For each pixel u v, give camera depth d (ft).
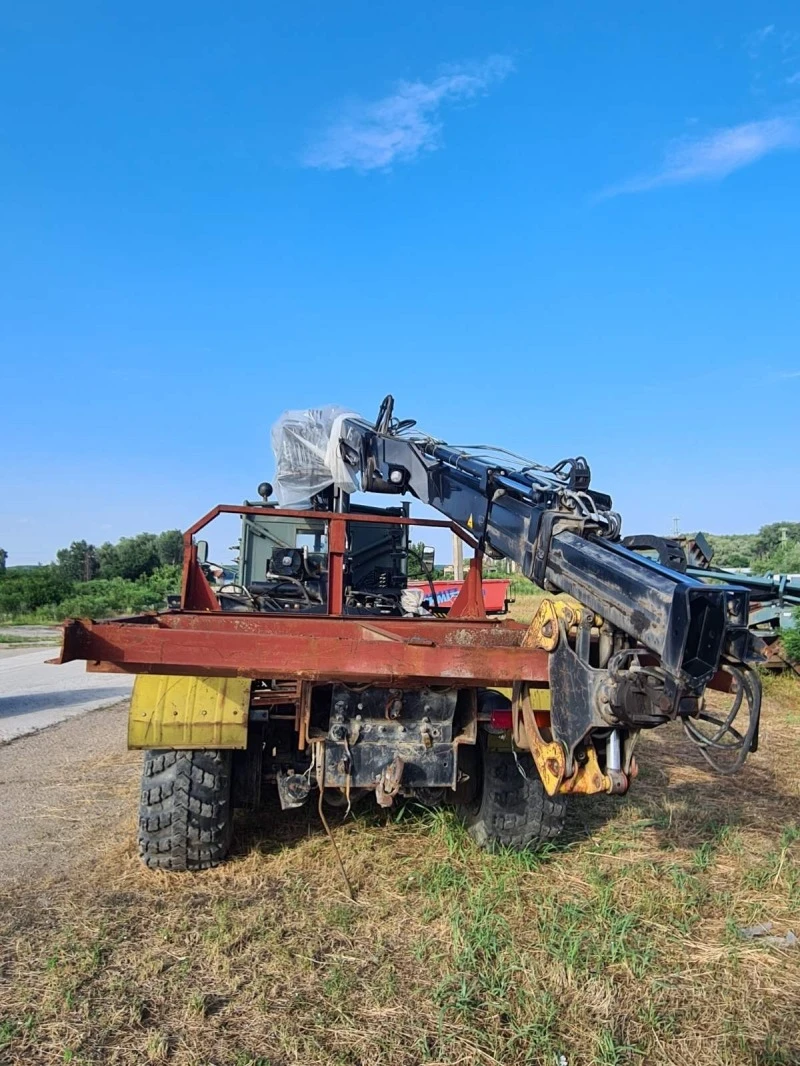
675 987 9.34
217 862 12.94
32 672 43.78
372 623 14.73
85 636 9.52
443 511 13.98
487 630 14.62
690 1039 8.36
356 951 10.11
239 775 13.33
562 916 10.97
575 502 10.44
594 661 9.91
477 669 10.33
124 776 19.13
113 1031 8.36
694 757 21.34
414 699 12.13
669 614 7.85
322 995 9.06
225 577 20.54
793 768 19.92
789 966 9.87
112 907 11.32
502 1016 8.70
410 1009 8.80
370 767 12.02
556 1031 8.43
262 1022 8.55
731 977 9.57
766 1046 8.17
